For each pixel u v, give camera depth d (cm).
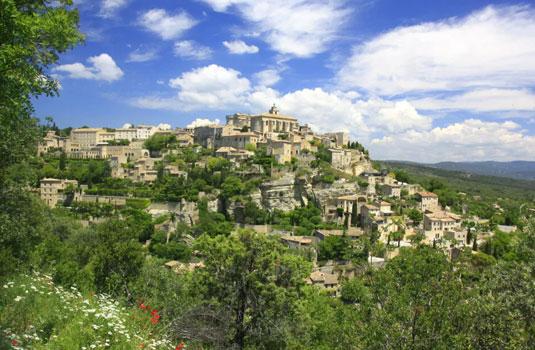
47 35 2184
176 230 13550
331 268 10512
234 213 14775
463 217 16200
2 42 1936
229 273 3362
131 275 3447
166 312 2895
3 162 3972
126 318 2309
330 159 18488
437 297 2353
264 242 3412
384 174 19250
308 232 13300
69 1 2353
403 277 2525
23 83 1998
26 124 4106
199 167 16912
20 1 2130
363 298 2612
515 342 2161
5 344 1480
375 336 2244
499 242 12644
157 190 15762
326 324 3381
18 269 2728
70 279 3048
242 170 16412
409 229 13412
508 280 3186
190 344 2530
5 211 4100
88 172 17238
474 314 2322
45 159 19712
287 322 3262
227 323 3014
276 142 17412
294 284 3462
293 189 15838
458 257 2641
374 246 3045
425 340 2194
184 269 4706
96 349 1752
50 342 1703
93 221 14100
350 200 14750
